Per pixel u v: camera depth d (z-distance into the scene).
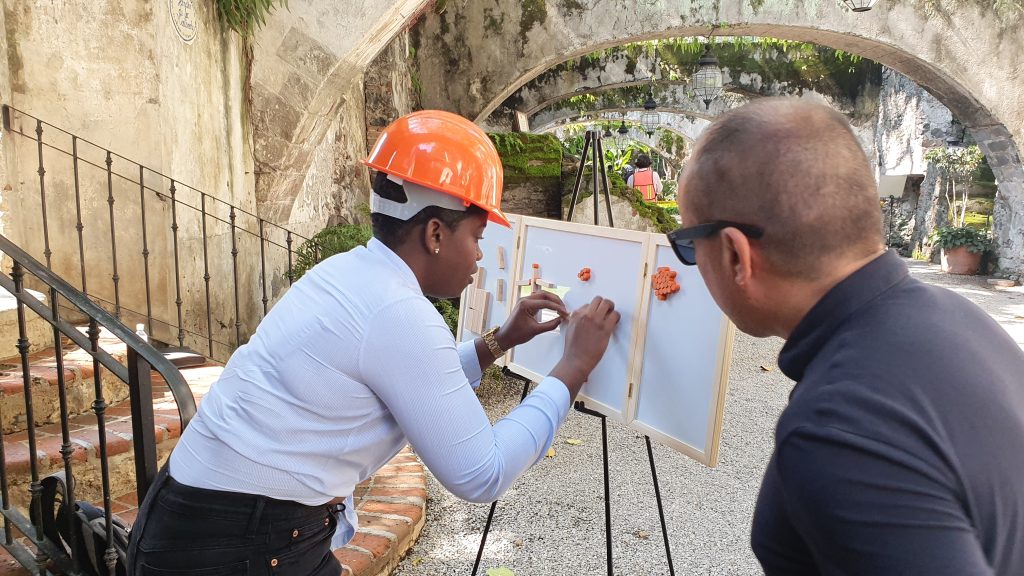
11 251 2.02
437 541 2.95
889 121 15.20
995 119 10.11
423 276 1.37
